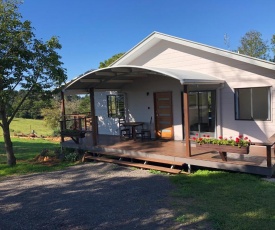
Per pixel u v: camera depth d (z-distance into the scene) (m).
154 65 11.90
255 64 8.86
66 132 12.34
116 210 5.68
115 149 10.47
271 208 5.20
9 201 6.75
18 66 10.12
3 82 10.23
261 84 9.17
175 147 10.06
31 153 14.25
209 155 8.53
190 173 8.14
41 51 10.71
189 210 5.36
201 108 10.76
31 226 5.18
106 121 14.84
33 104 11.94
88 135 14.55
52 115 24.39
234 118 9.89
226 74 9.91
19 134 24.66
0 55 10.10
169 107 11.85
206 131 10.69
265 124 9.25
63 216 5.55
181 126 11.48
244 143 7.17
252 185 6.57
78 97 30.47
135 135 12.12
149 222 4.97
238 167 7.41
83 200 6.45
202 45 9.91
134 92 13.06
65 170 9.88
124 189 7.07
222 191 6.34
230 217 4.90
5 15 9.97
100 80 11.23
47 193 7.21
